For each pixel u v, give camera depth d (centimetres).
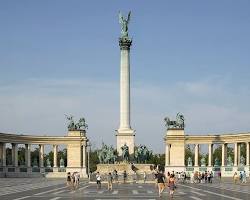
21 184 9331
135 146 14150
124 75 14162
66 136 15912
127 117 14000
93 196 5734
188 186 8844
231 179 13050
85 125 16038
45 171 15612
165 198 5450
